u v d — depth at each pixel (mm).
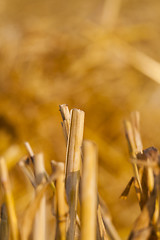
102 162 696
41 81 792
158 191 230
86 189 216
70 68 820
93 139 714
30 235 233
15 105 752
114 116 739
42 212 235
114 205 637
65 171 250
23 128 726
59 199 241
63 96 767
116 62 832
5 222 248
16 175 651
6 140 716
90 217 216
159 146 670
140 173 256
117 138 720
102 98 760
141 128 700
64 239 241
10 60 828
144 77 803
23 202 617
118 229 607
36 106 753
